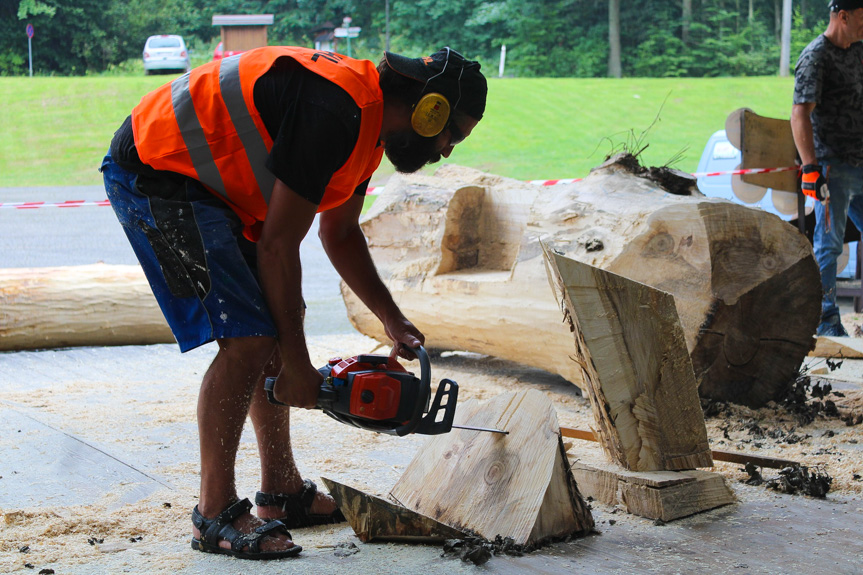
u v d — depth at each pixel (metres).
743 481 3.72
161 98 2.90
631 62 49.59
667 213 4.75
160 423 4.83
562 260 3.18
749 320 4.89
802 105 7.16
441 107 2.82
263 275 2.76
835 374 6.13
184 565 2.81
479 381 6.00
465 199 6.14
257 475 3.84
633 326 3.33
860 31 7.01
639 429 3.39
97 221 17.52
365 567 2.78
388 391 2.78
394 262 6.49
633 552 2.90
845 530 3.11
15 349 7.21
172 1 55.53
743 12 52.31
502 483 3.12
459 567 2.77
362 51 50.28
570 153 25.81
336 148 2.72
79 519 3.19
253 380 2.89
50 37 51.09
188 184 2.87
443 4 51.31
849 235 9.16
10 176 22.98
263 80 2.79
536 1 50.03
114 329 7.40
